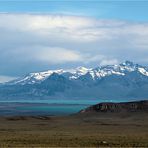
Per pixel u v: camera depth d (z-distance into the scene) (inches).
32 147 4325.8
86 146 4522.6
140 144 4734.3
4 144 4581.7
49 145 4552.2
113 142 4923.7
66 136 5748.0
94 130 7278.5
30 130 7204.7
